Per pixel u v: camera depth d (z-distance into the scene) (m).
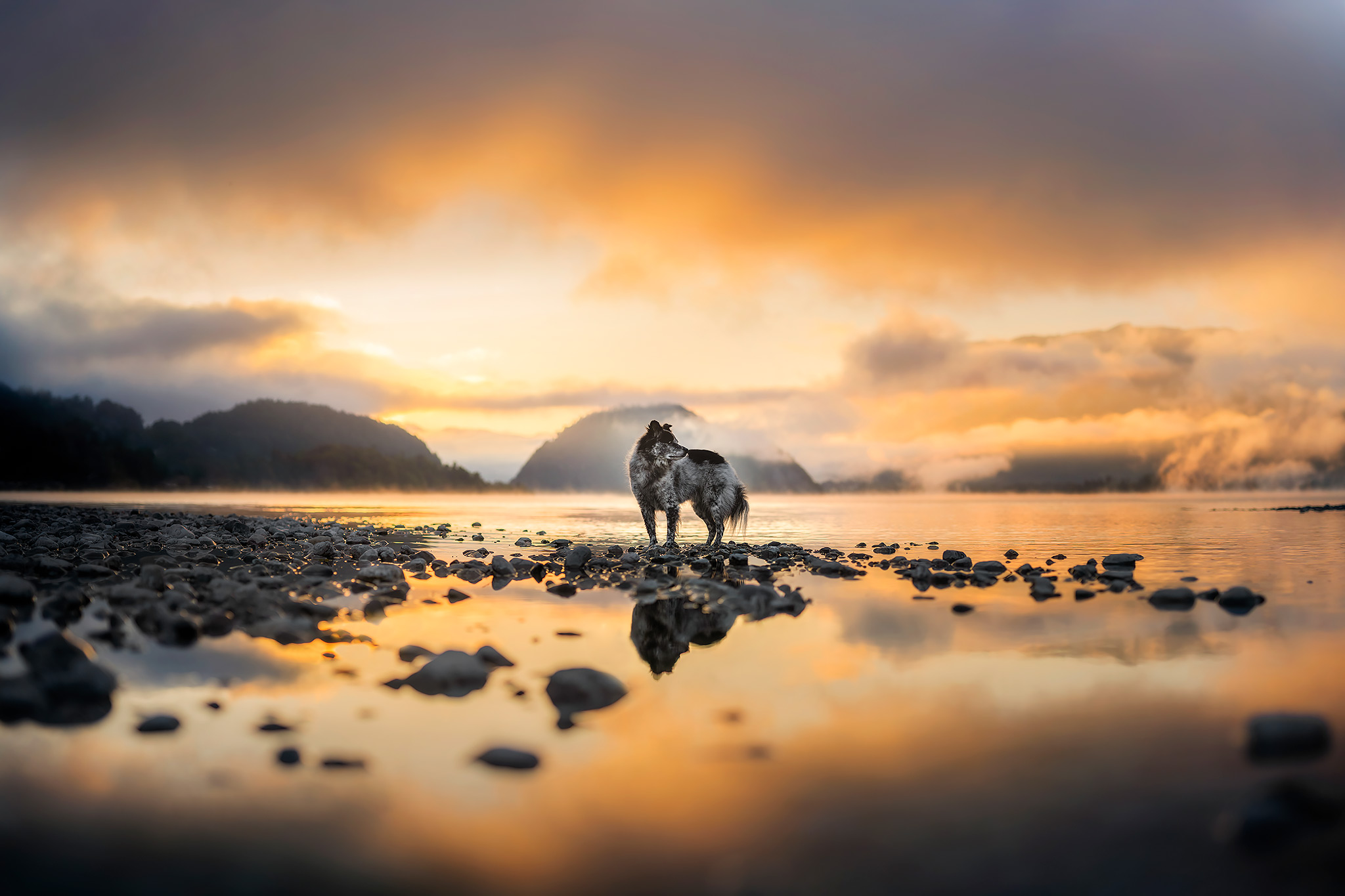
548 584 8.62
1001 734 3.31
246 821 2.50
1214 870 2.12
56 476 127.69
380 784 2.80
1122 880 2.07
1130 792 2.67
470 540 15.52
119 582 8.15
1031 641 5.30
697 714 3.63
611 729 3.42
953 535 17.28
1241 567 10.08
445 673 4.17
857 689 4.05
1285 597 7.36
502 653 4.93
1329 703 3.73
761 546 13.53
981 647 5.09
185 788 2.76
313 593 7.72
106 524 17.67
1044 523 23.03
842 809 2.56
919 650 5.03
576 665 4.65
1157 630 5.68
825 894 2.01
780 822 2.47
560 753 3.11
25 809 2.58
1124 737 3.25
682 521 22.92
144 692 3.99
